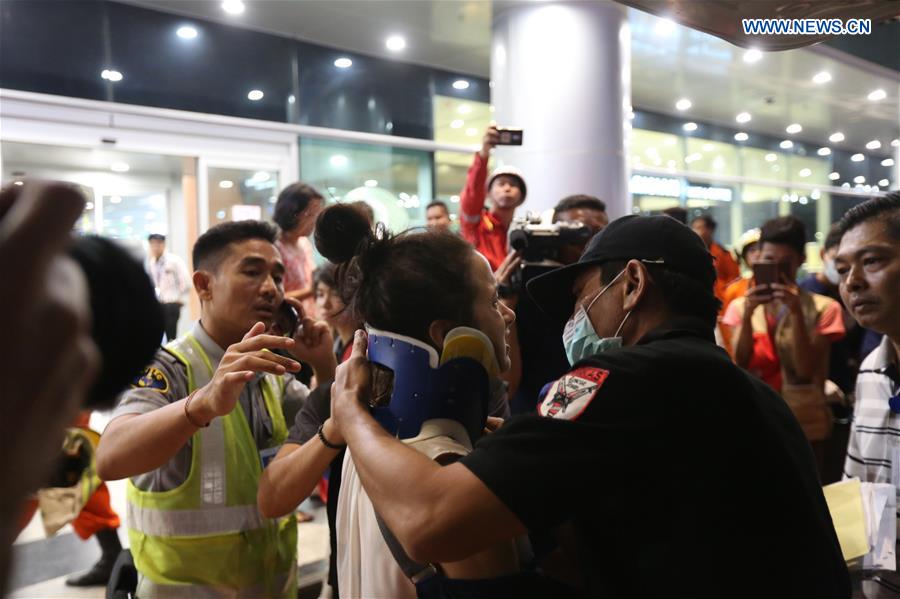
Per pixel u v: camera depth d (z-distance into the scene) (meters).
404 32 5.89
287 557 1.41
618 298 0.97
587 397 0.79
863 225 1.30
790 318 2.46
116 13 5.13
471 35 5.95
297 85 6.11
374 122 6.59
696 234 1.00
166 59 5.38
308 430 1.27
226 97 5.70
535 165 4.93
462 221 2.92
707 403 0.79
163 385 1.28
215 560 1.28
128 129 5.13
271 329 1.43
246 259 1.37
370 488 0.81
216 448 1.30
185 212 5.89
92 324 0.40
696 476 0.77
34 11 4.78
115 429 1.15
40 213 0.25
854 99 8.53
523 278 1.91
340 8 5.35
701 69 7.13
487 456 0.75
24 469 0.25
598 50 4.88
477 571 0.82
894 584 1.24
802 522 0.80
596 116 4.88
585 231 1.96
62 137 4.83
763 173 10.72
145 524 1.29
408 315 0.90
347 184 6.51
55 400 0.26
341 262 1.26
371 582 0.89
